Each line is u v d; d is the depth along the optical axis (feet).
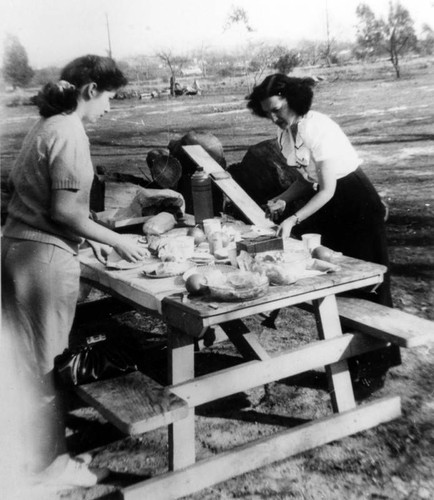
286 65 25.36
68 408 8.80
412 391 10.87
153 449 9.52
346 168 10.48
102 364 8.23
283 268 8.74
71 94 8.38
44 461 8.38
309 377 11.58
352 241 10.71
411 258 17.61
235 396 11.03
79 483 8.49
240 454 8.66
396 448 9.19
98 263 10.39
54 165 8.15
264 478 8.60
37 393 8.52
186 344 8.78
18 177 8.50
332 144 10.35
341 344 9.59
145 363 11.85
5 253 8.51
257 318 14.60
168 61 25.95
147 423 7.09
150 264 10.16
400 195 21.62
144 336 13.78
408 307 14.69
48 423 8.43
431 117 24.23
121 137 27.84
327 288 8.77
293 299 8.48
